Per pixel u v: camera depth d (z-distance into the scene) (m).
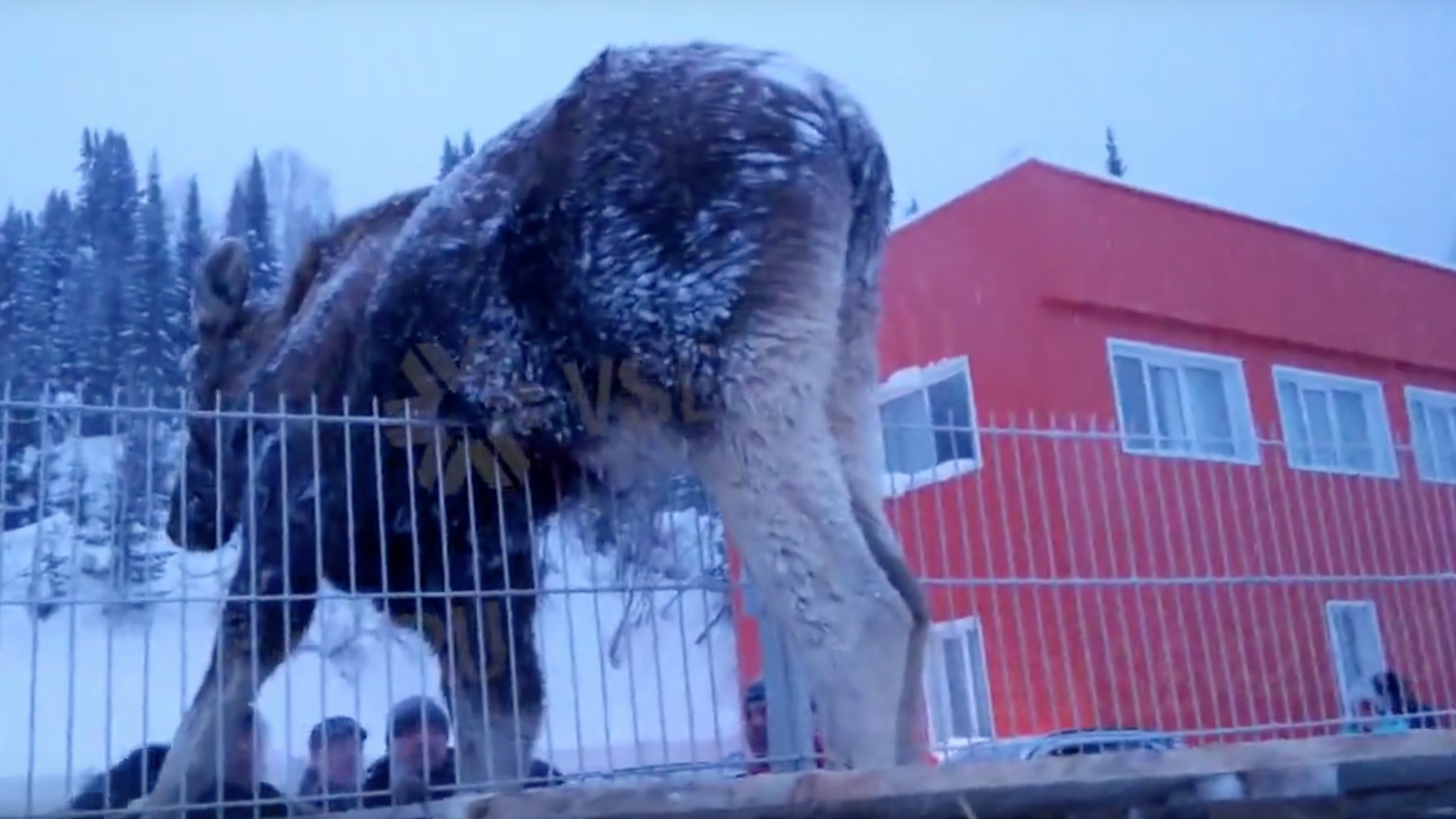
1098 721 6.83
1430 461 10.00
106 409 4.68
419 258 5.36
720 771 5.48
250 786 5.16
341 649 5.43
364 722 6.12
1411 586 9.17
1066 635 6.80
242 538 5.64
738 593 5.62
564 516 5.47
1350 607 8.86
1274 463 8.77
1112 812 2.99
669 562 5.58
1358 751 2.96
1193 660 7.99
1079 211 13.97
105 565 4.91
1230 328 14.60
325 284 5.94
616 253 4.87
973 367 13.91
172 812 4.64
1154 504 8.46
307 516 5.54
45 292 33.03
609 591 5.34
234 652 5.34
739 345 4.69
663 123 4.95
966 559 6.54
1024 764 2.95
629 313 4.82
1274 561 8.57
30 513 5.03
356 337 5.55
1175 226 14.57
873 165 5.19
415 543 5.15
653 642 5.48
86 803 5.29
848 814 2.90
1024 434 6.70
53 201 36.75
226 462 5.89
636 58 5.15
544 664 5.61
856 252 5.13
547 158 5.10
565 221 5.00
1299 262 15.53
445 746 5.55
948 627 6.70
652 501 5.49
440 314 5.27
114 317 32.22
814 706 5.20
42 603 4.43
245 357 6.07
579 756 5.24
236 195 41.47
